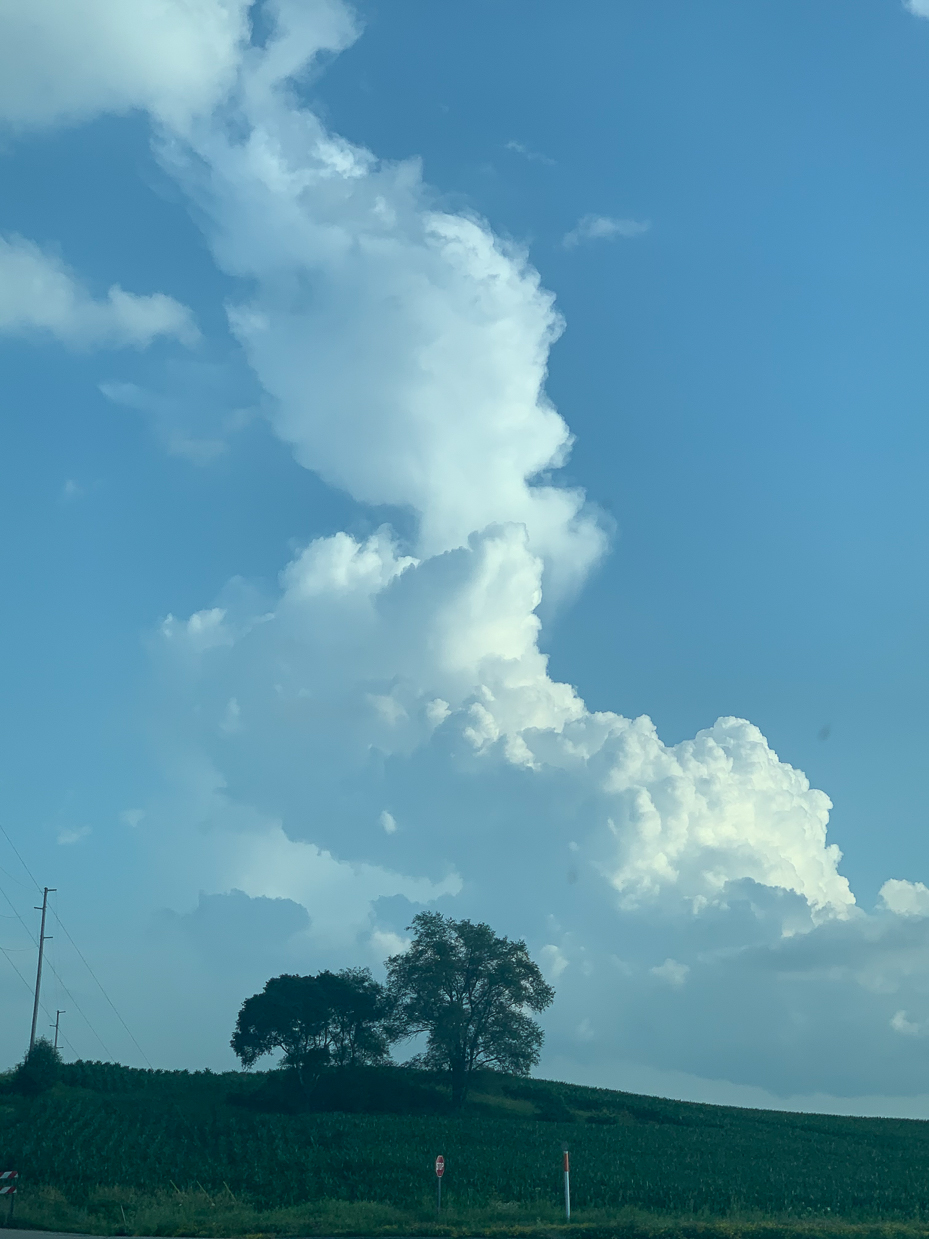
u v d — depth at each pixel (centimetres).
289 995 9881
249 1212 4459
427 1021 9744
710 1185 5803
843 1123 10681
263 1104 9469
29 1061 8962
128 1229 4019
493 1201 5053
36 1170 5775
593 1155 7019
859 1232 3775
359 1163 6203
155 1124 7825
